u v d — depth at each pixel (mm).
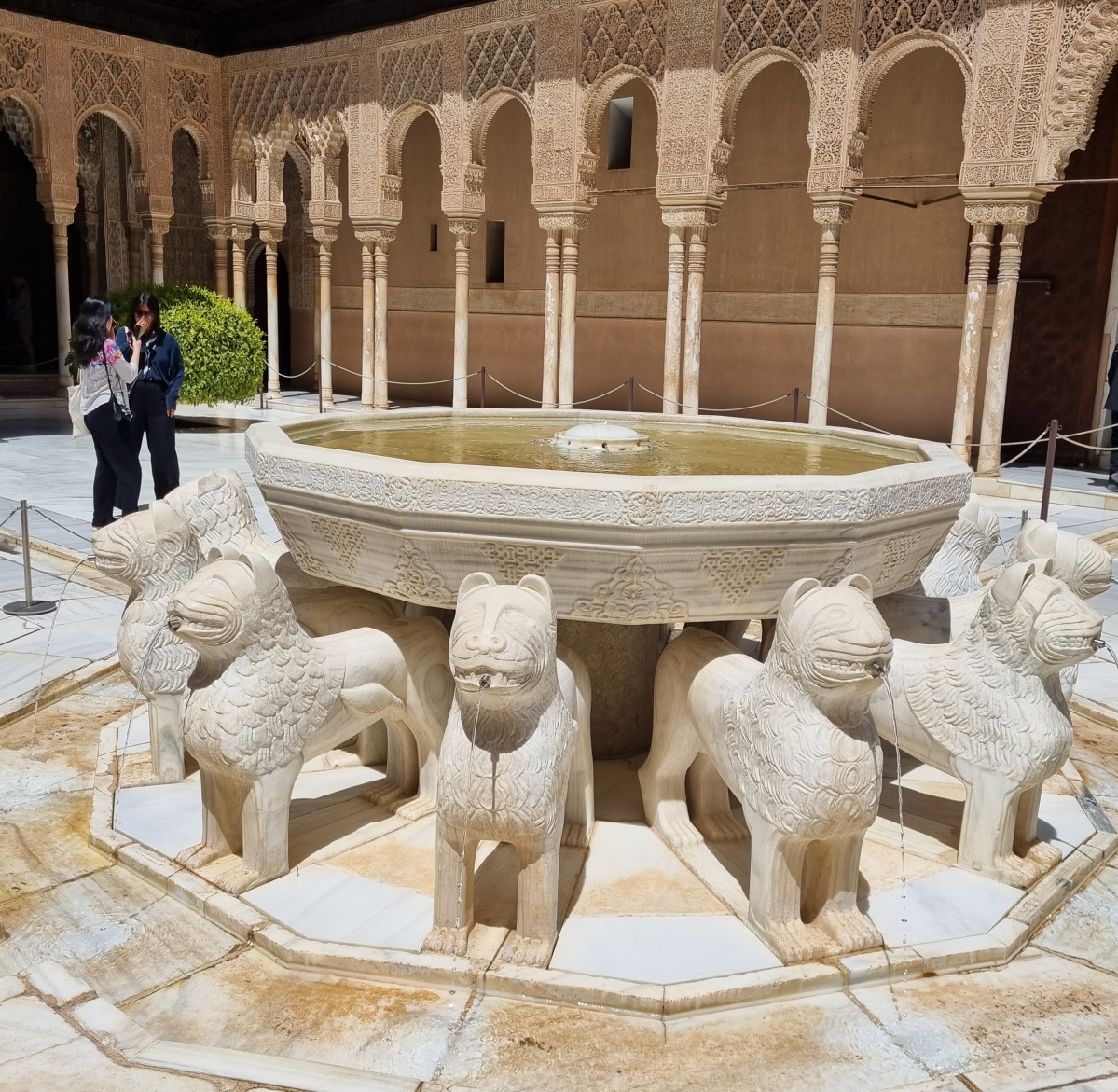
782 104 13484
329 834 3361
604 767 3932
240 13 15664
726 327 14391
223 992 2566
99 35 14852
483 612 2514
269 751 2957
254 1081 2107
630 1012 2504
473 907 2809
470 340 17328
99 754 3918
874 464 4016
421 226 17781
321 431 4418
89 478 9680
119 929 2844
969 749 3133
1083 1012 2570
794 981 2584
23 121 17656
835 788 2619
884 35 9570
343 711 3143
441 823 2689
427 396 18141
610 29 11359
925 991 2643
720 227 14297
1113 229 10867
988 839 3148
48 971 2469
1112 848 3430
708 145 10734
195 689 2971
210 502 3973
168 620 2854
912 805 3709
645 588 2889
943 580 4258
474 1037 2408
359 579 3277
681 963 2660
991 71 8961
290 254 19812
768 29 10211
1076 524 8172
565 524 2797
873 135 12750
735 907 2922
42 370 19062
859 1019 2516
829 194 10070
